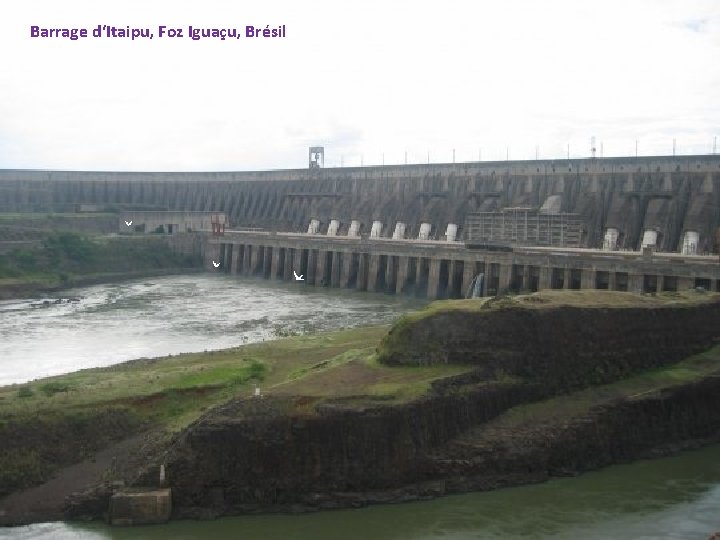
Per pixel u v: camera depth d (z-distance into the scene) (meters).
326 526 60.78
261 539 58.91
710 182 186.50
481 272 170.50
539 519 62.44
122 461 67.19
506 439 69.56
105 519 61.47
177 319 149.62
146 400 76.81
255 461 63.62
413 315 79.31
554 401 75.69
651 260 138.12
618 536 60.00
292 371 86.81
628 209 195.00
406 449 66.00
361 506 63.59
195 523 61.09
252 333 133.50
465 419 70.44
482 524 61.44
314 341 104.94
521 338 77.00
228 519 61.62
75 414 72.81
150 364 96.19
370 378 72.56
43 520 61.31
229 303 172.50
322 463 64.38
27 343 126.12
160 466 63.00
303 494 63.59
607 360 80.50
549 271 151.25
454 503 64.56
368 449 65.19
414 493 65.12
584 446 71.62
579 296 85.81
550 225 191.00
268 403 66.12
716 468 72.25
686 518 62.84
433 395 69.06
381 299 179.38
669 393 77.56
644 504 65.19
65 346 123.81
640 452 74.44
